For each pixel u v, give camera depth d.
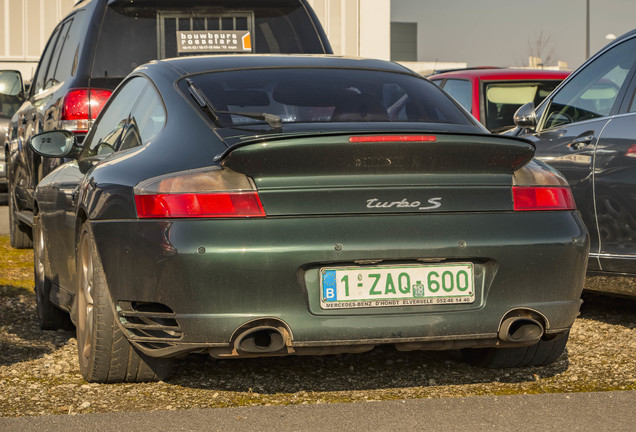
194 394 3.80
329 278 3.40
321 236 3.37
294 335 3.38
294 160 3.36
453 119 4.03
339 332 3.40
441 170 3.50
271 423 3.42
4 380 4.04
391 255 3.40
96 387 3.91
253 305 3.35
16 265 7.52
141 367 3.88
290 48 7.26
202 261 3.32
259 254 3.33
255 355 3.46
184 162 3.57
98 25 6.78
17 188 8.16
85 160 4.66
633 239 4.98
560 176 3.79
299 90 4.02
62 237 4.63
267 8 7.20
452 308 3.50
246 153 3.33
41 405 3.66
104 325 3.76
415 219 3.45
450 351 4.47
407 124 3.88
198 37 7.02
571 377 4.05
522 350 4.08
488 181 3.56
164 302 3.42
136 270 3.49
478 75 8.90
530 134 5.88
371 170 3.43
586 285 5.39
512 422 3.42
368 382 3.97
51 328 5.20
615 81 5.32
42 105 7.38
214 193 3.38
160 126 3.91
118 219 3.60
